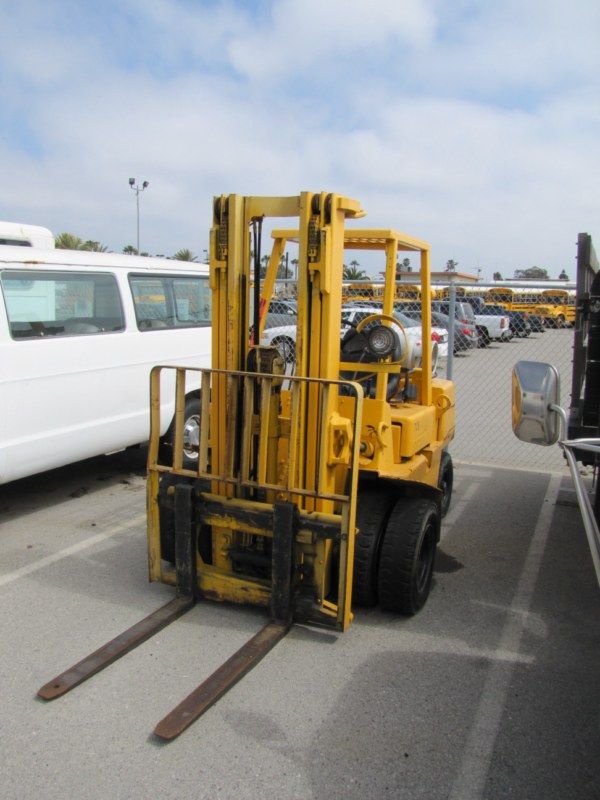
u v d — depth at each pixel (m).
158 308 6.81
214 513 3.93
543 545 5.42
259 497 4.07
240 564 4.15
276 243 4.71
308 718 3.11
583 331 4.98
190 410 7.14
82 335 5.88
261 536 4.06
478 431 9.52
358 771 2.78
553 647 3.83
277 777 2.74
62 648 3.67
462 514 6.17
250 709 3.17
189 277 7.29
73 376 5.75
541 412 2.94
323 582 3.76
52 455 5.62
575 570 4.93
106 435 6.15
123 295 6.34
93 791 2.64
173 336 6.90
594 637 3.96
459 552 5.24
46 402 5.53
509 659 3.68
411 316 7.48
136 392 6.45
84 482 6.80
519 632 3.99
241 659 3.48
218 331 3.91
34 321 5.46
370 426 4.09
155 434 4.09
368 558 3.93
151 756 2.84
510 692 3.37
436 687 3.39
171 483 4.17
